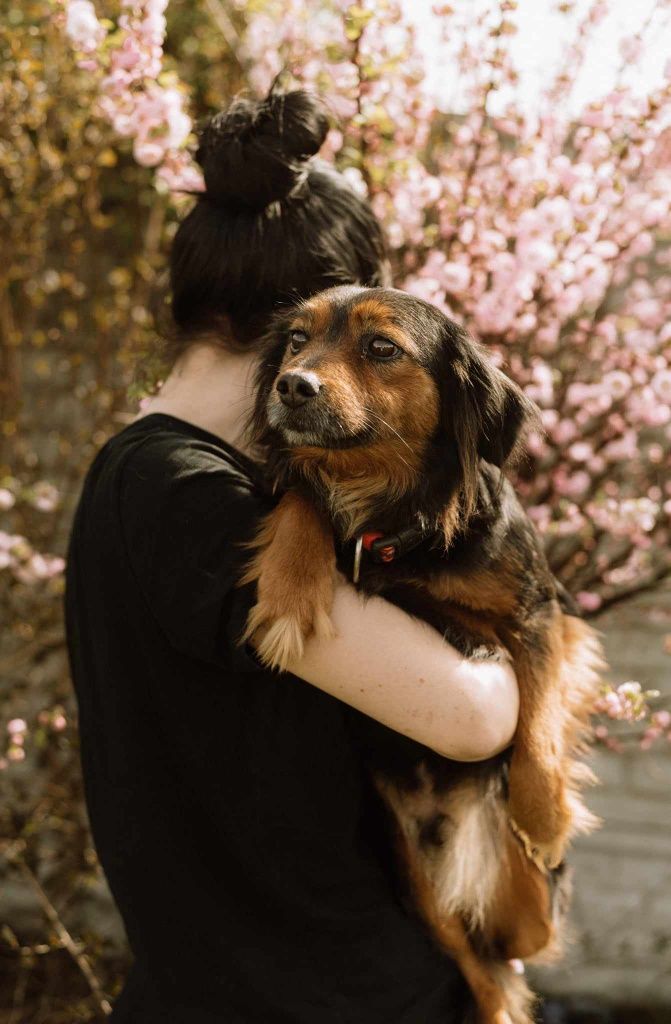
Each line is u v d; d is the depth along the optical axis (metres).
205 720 1.54
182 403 1.78
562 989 4.60
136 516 1.52
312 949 1.55
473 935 1.86
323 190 1.87
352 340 1.82
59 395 4.72
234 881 1.55
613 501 3.34
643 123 2.72
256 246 1.78
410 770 1.75
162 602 1.48
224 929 1.54
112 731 1.58
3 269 4.08
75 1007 3.81
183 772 1.56
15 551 3.74
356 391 1.76
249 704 1.53
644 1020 4.46
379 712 1.47
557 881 2.10
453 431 1.83
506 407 1.87
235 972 1.53
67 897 4.25
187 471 1.53
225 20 3.93
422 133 3.11
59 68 3.62
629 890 4.68
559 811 1.74
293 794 1.53
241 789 1.53
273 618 1.46
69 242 4.51
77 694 1.75
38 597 4.17
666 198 3.03
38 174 4.15
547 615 1.83
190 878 1.55
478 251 2.90
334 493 1.77
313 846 1.55
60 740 3.80
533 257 2.74
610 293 3.67
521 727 1.74
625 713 2.15
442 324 1.88
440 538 1.73
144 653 1.55
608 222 3.10
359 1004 1.55
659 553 3.81
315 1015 1.52
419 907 1.74
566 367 3.53
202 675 1.54
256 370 1.84
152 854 1.56
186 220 1.86
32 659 4.22
